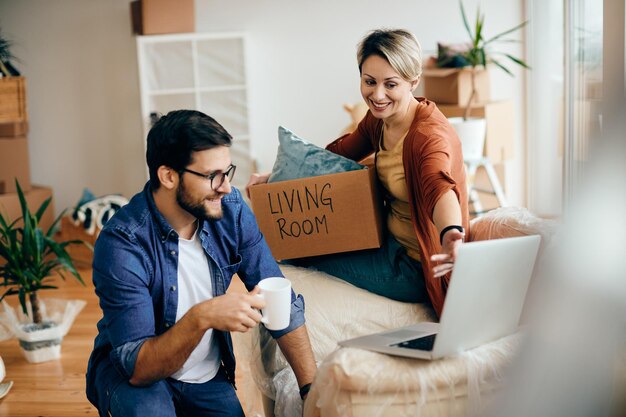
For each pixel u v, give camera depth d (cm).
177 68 580
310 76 610
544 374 170
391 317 238
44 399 315
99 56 607
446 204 211
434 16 600
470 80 533
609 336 168
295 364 210
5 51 540
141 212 199
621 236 166
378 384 168
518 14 590
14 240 351
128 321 193
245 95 588
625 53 218
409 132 230
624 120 173
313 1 600
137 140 617
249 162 595
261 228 253
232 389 222
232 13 601
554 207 548
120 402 196
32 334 350
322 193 247
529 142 586
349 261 253
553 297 172
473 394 172
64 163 621
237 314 186
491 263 173
